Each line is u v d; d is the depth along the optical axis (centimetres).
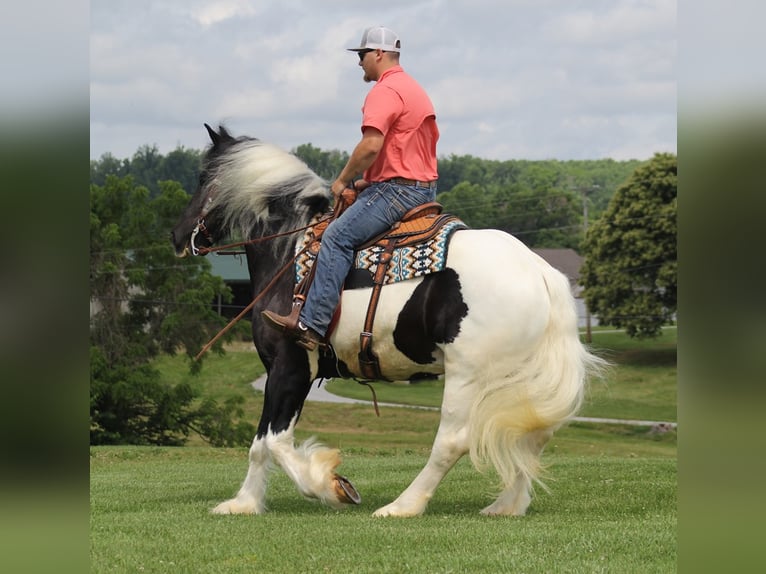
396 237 842
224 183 921
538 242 10531
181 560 666
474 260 805
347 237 840
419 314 815
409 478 1177
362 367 855
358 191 867
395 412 5494
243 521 817
